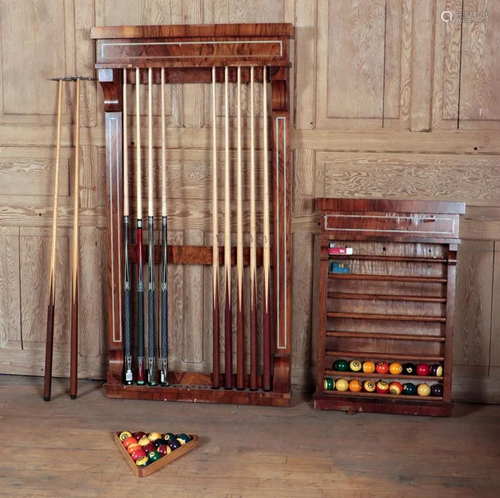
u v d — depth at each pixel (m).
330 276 3.91
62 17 4.17
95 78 4.18
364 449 3.46
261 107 4.06
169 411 3.93
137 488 3.07
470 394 4.11
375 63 3.96
